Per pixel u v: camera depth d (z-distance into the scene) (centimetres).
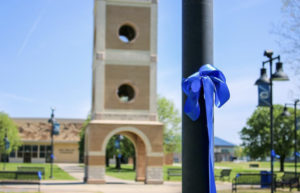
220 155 13550
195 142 570
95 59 3023
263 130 6188
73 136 8656
